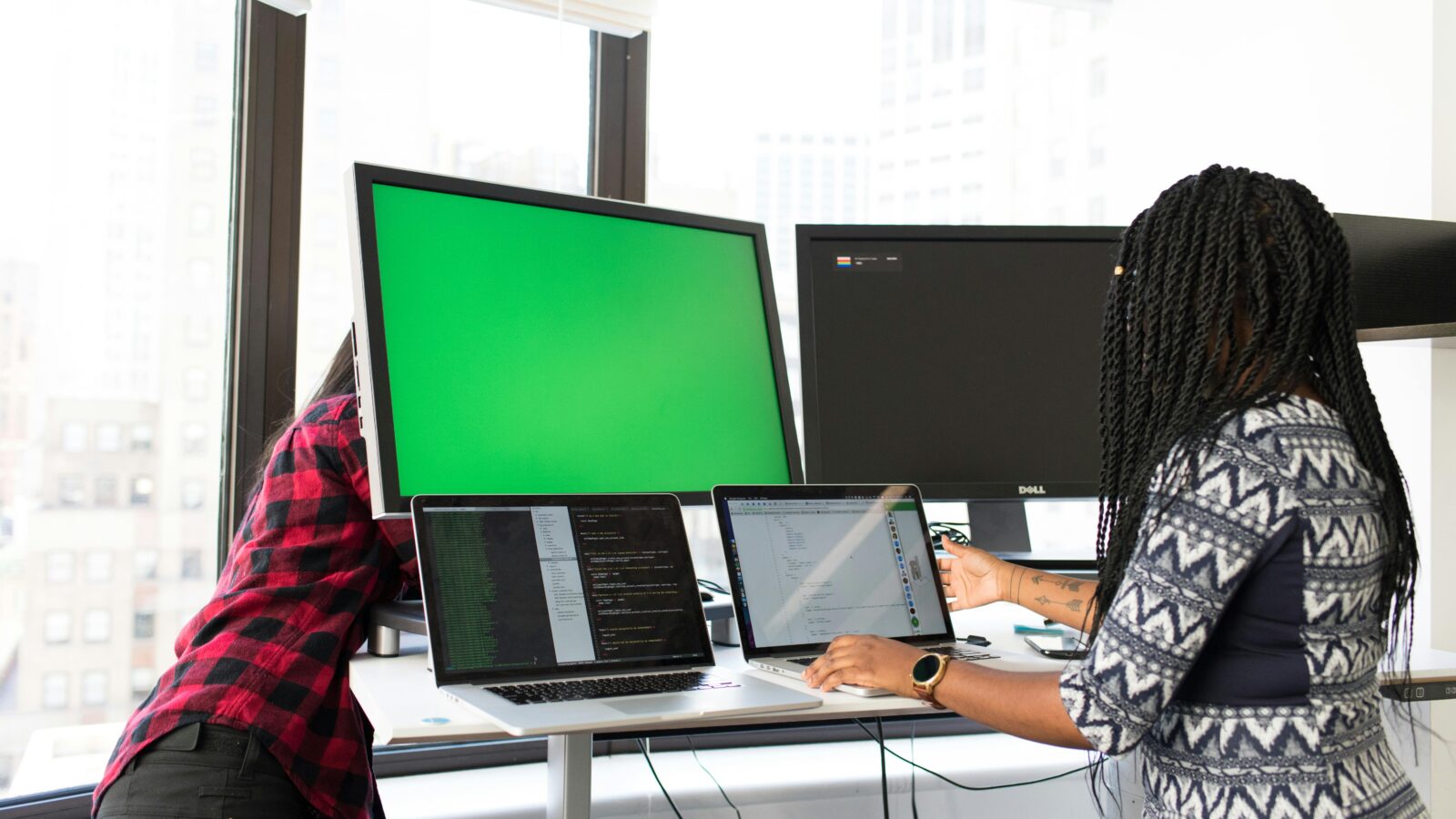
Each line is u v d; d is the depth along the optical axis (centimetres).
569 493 150
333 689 141
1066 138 292
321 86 223
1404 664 155
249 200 214
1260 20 253
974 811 240
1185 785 100
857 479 190
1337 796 94
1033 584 159
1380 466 105
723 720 117
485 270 154
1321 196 240
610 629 141
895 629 159
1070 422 198
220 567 214
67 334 195
